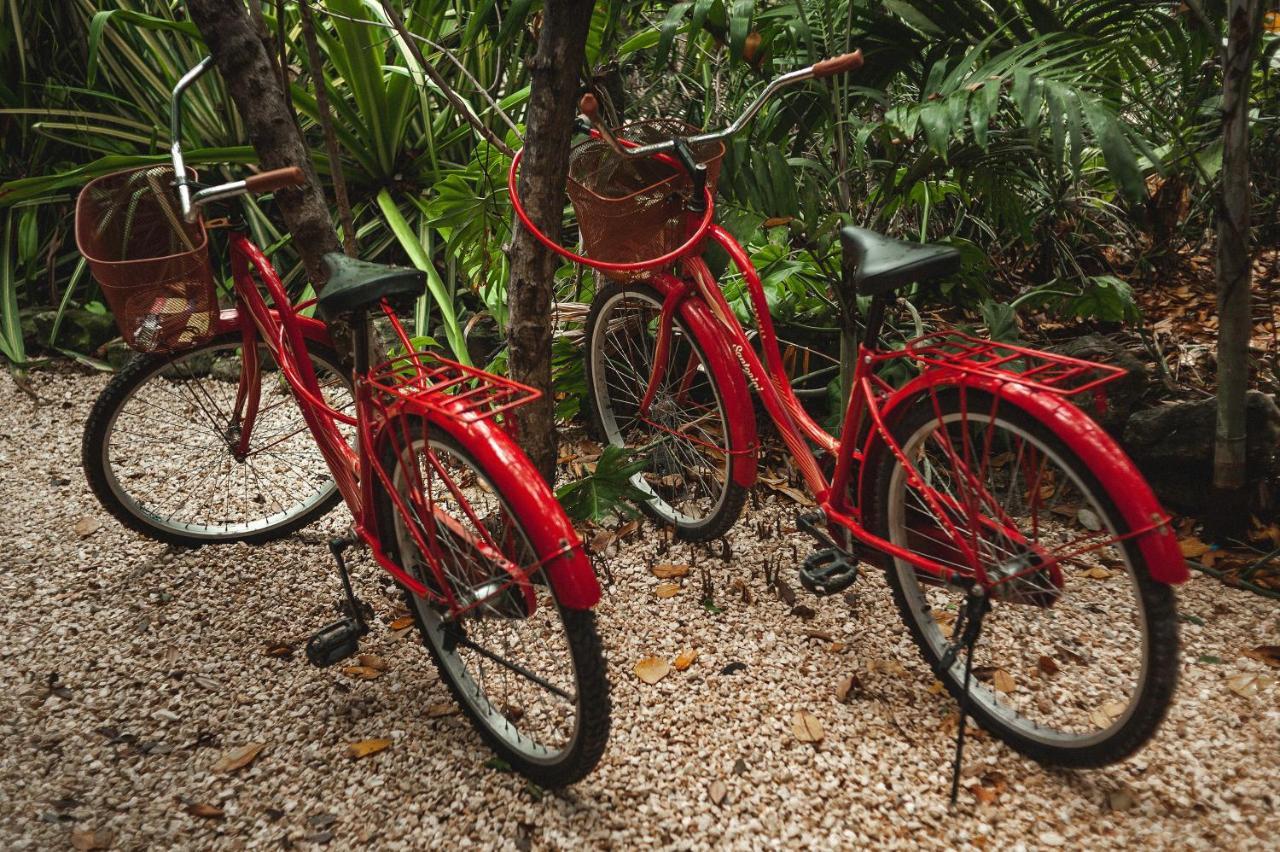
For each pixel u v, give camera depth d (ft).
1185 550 7.59
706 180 7.02
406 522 5.93
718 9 8.10
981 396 5.42
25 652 7.12
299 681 6.75
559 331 10.28
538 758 5.66
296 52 12.10
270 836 5.43
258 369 7.78
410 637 7.18
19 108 13.11
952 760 5.80
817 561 6.75
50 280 13.41
